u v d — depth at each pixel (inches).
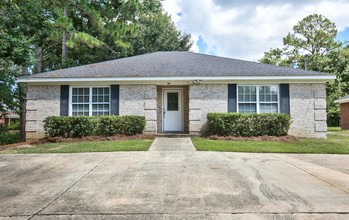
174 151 296.2
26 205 133.7
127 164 230.2
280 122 404.8
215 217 117.8
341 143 364.2
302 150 303.7
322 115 433.7
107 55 913.5
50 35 610.2
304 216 118.8
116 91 448.8
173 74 435.5
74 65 795.4
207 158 257.0
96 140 386.3
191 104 445.1
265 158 259.6
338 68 1010.7
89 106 450.9
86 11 706.2
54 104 447.2
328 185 167.2
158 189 159.2
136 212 124.0
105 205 133.2
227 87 443.5
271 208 127.9
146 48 979.3
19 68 641.6
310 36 1208.8
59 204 135.0
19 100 661.3
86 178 185.3
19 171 208.2
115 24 719.7
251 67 474.9
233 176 189.3
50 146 339.3
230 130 406.6
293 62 1233.4
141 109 448.5
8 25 508.4
